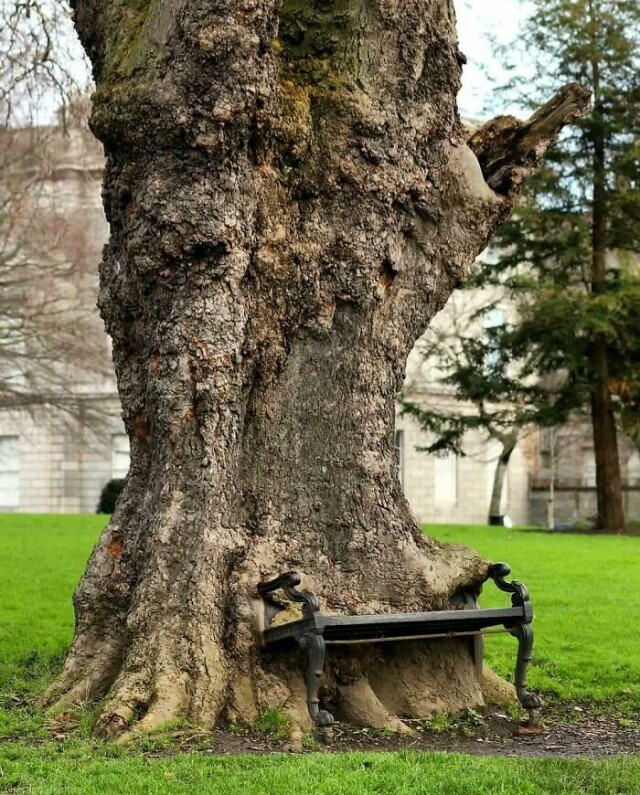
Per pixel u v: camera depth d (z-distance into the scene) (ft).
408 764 20.52
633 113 95.71
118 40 26.71
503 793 18.69
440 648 27.27
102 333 114.11
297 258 26.84
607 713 29.37
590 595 48.42
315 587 26.04
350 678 25.79
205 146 24.99
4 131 76.84
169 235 25.41
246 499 26.40
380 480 27.35
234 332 25.72
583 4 95.71
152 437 26.30
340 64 27.35
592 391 98.02
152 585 24.86
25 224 102.68
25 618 41.06
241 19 24.66
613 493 98.78
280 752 22.34
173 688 23.71
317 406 27.09
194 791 18.45
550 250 98.17
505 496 186.09
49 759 20.97
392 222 27.73
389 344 27.91
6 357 110.22
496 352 100.12
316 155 26.99
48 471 170.40
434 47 28.14
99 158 94.17
